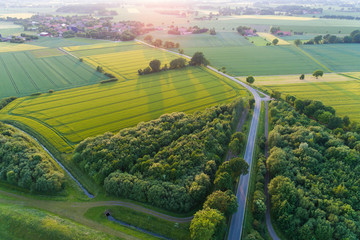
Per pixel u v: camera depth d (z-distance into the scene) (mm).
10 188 84750
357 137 100938
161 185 78625
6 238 66312
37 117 127812
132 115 132250
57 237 64688
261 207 69625
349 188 75938
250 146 107375
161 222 71375
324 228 61750
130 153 94562
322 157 90875
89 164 91375
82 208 76875
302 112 133000
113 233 67938
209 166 86625
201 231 59000
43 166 87812
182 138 104312
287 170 83125
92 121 125438
